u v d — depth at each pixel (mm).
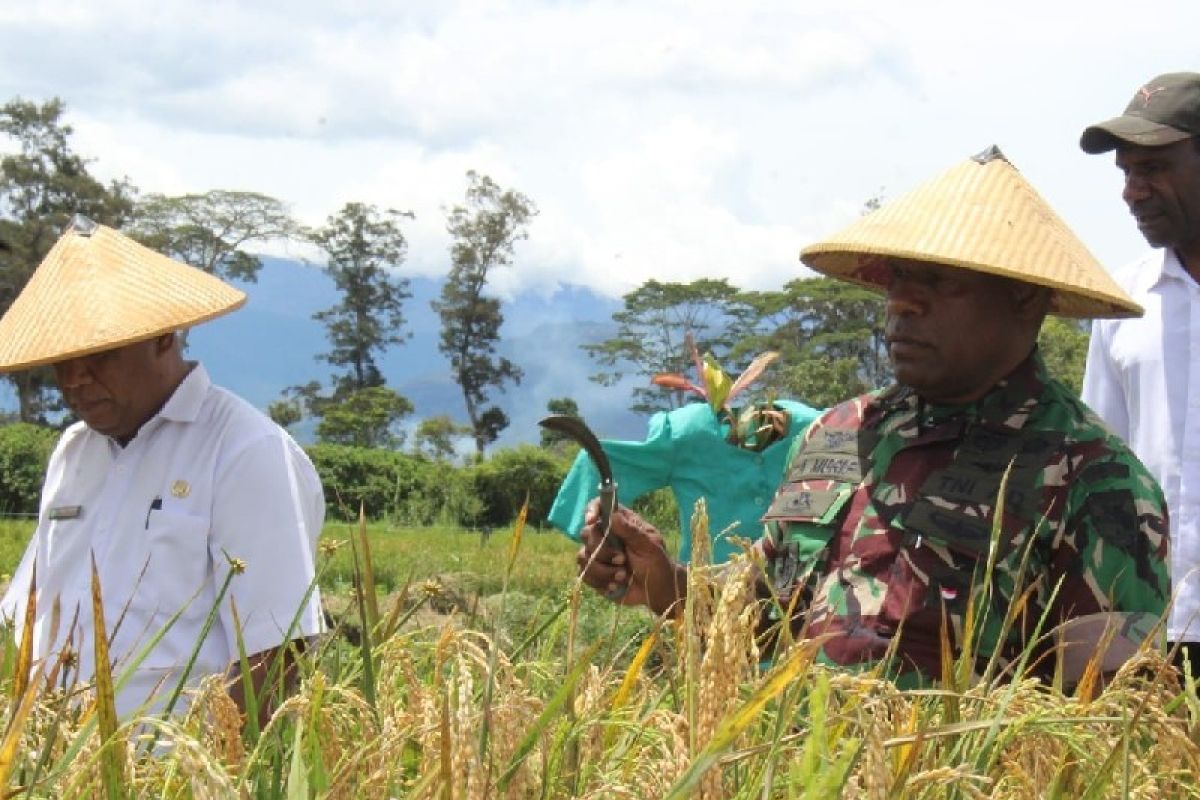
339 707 2193
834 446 3492
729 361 88688
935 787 2010
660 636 2443
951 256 3180
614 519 3264
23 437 40500
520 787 1879
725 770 2006
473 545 25422
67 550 3811
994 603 3092
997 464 3189
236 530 3658
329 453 41750
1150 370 4602
